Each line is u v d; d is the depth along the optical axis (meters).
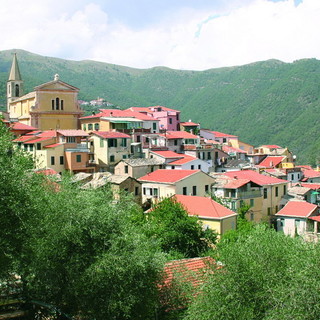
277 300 23.06
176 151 97.50
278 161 109.50
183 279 29.73
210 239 49.34
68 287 27.30
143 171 76.75
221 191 69.69
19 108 100.38
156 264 28.14
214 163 99.75
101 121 92.31
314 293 22.28
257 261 26.14
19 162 27.58
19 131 83.31
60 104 94.19
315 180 106.12
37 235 27.55
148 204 68.38
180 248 46.06
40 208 27.44
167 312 28.72
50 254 27.56
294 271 24.14
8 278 28.39
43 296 28.64
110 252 27.11
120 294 26.27
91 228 28.23
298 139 182.00
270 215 74.81
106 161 79.50
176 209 48.44
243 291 24.62
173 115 120.19
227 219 56.62
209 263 26.80
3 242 24.73
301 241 28.55
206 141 113.88
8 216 25.34
